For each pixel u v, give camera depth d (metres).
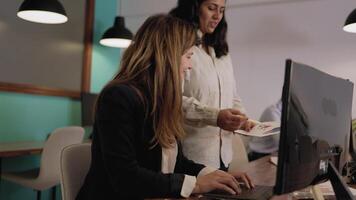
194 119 1.44
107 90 1.02
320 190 1.15
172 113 1.07
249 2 4.21
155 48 1.07
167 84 1.06
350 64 3.83
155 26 1.10
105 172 1.02
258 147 3.29
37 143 3.15
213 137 1.59
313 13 3.97
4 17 3.17
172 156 1.15
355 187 1.29
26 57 3.39
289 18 4.06
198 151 1.56
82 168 1.22
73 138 2.73
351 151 1.46
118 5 4.82
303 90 0.80
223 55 1.74
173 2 4.57
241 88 4.25
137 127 1.03
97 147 1.04
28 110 3.45
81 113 3.80
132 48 1.11
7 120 3.24
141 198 0.98
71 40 3.96
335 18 3.89
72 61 3.98
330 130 0.96
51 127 3.71
